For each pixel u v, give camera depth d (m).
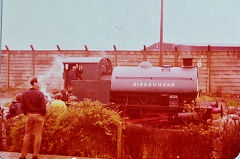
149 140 7.42
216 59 18.00
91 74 12.50
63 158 7.43
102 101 11.86
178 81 11.52
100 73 12.63
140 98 11.71
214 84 17.92
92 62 12.53
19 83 19.19
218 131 7.19
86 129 7.80
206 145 7.16
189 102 11.38
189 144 7.24
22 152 7.20
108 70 13.41
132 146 7.47
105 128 7.53
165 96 11.55
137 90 11.63
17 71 19.28
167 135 7.36
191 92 11.33
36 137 7.24
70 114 7.90
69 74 12.67
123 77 11.88
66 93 11.63
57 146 7.89
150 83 11.63
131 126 7.57
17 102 9.54
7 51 19.14
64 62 12.75
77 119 7.81
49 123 8.00
